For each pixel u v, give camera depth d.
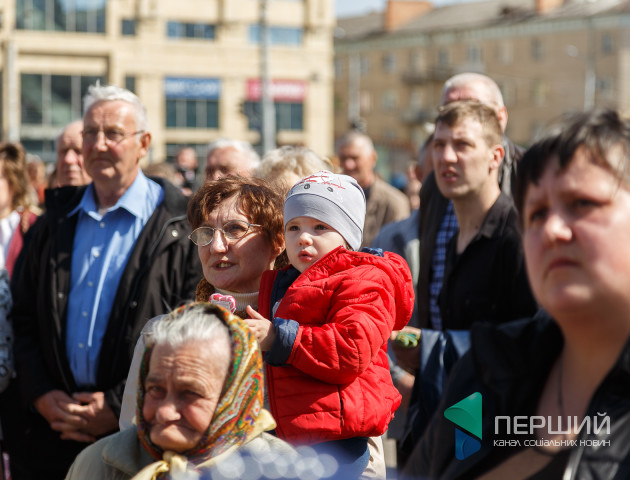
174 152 36.44
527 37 56.94
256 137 37.47
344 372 2.46
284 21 37.56
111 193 4.01
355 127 11.38
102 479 2.13
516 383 1.68
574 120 1.49
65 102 34.69
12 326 4.09
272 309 2.77
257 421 2.04
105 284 3.90
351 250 2.84
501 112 4.49
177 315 2.03
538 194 1.52
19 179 5.08
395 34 63.09
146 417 2.01
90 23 34.69
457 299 3.49
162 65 35.84
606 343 1.52
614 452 1.47
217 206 2.94
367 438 2.67
